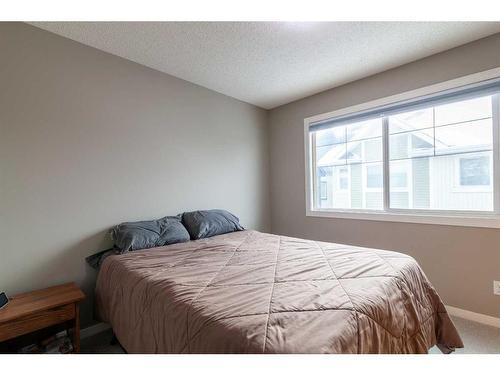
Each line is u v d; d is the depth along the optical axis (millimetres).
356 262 1467
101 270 1778
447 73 2109
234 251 1845
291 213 3354
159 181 2416
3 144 1616
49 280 1785
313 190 3188
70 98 1892
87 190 1973
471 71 1998
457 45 2045
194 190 2711
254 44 2002
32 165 1723
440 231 2182
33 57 1733
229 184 3076
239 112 3201
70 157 1889
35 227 1735
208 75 2531
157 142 2406
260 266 1478
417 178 2391
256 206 3406
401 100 2369
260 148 3473
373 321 954
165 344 1074
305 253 1710
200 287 1194
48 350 1571
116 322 1514
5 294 1553
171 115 2516
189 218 2441
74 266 1899
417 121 2381
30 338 1701
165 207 2459
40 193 1755
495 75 1896
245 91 2947
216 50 2078
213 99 2906
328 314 902
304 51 2102
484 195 2057
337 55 2174
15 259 1657
